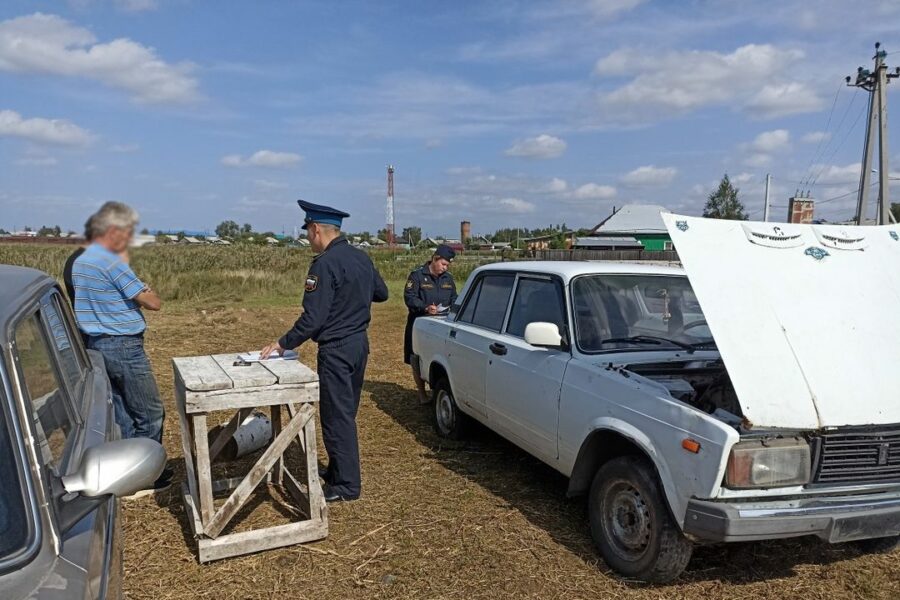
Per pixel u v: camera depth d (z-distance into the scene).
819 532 3.04
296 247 39.22
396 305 17.09
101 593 1.79
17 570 1.58
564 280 4.45
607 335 4.26
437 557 3.74
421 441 5.92
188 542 3.86
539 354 4.38
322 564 3.64
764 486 3.02
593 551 3.84
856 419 3.07
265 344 10.78
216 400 3.53
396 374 8.88
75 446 2.37
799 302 3.40
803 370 3.15
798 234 3.69
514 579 3.51
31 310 2.46
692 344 4.40
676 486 3.19
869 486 3.19
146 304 4.39
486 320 5.38
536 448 4.45
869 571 3.65
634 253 27.70
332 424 4.45
